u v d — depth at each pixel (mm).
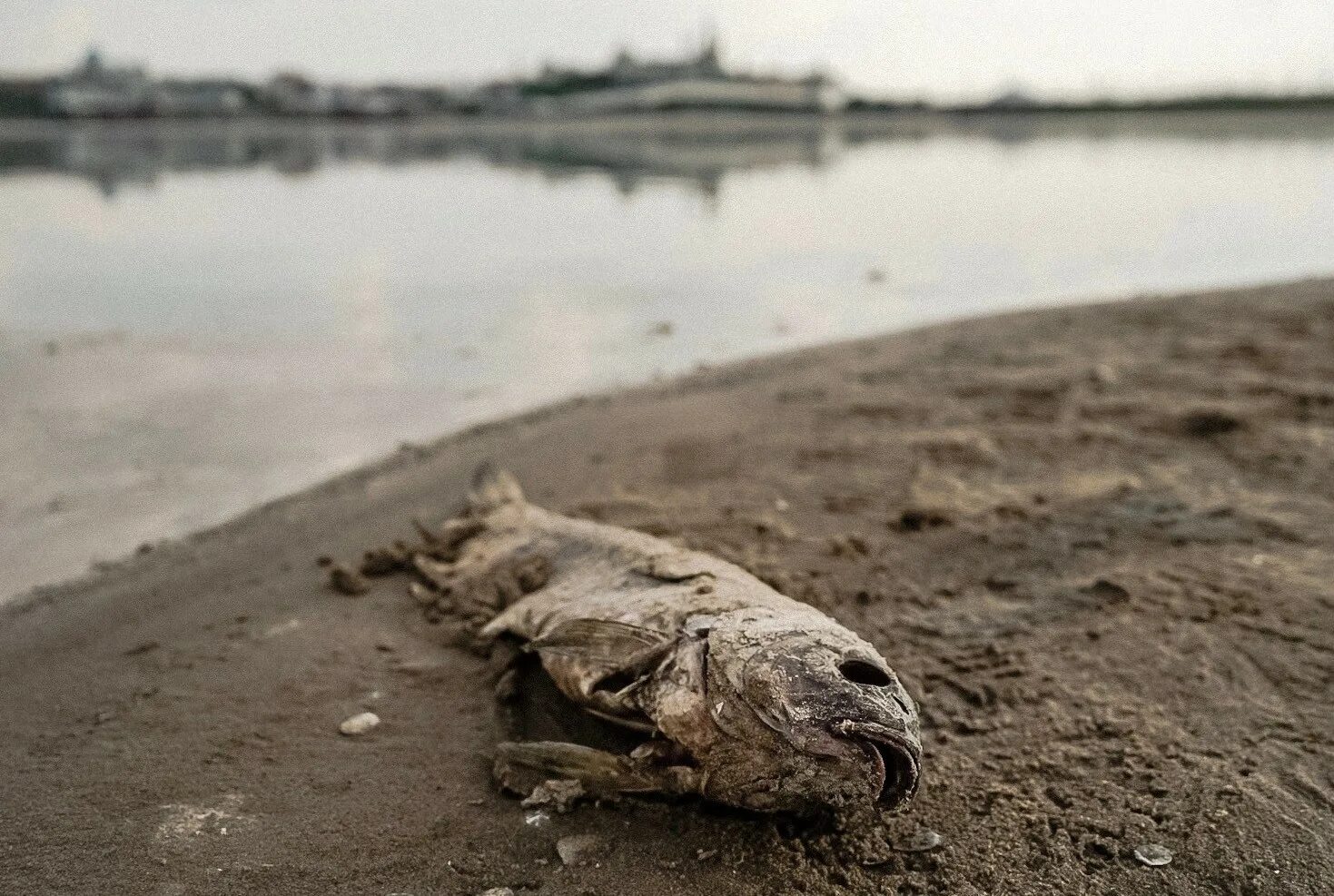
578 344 1355
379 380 1176
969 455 896
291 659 591
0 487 844
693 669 461
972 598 646
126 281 1761
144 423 1012
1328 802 449
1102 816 447
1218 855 421
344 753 502
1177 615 609
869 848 434
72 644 610
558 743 469
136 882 412
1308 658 558
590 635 513
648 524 761
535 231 2426
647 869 423
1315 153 4805
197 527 778
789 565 690
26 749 505
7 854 428
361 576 694
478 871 421
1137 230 2393
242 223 2545
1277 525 723
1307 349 1182
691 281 1812
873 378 1159
